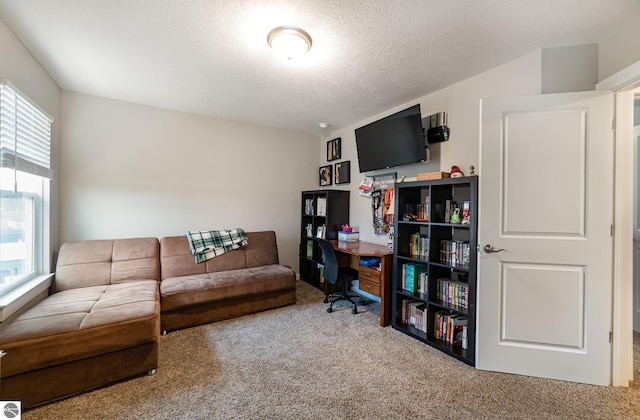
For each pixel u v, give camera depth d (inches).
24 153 79.2
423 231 111.3
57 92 105.7
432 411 61.7
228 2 61.7
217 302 109.3
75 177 113.2
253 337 96.5
